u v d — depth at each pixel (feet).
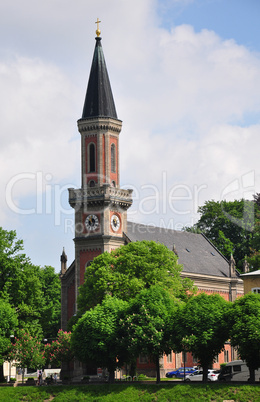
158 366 347.36
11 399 348.38
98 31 499.51
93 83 493.36
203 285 528.63
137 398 327.47
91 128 487.20
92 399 336.29
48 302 599.16
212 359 337.11
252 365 319.06
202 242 584.81
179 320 339.57
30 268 443.73
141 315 349.41
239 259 613.11
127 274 422.00
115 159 490.08
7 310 404.98
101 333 355.77
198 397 314.35
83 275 479.41
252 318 315.78
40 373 414.41
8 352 410.31
